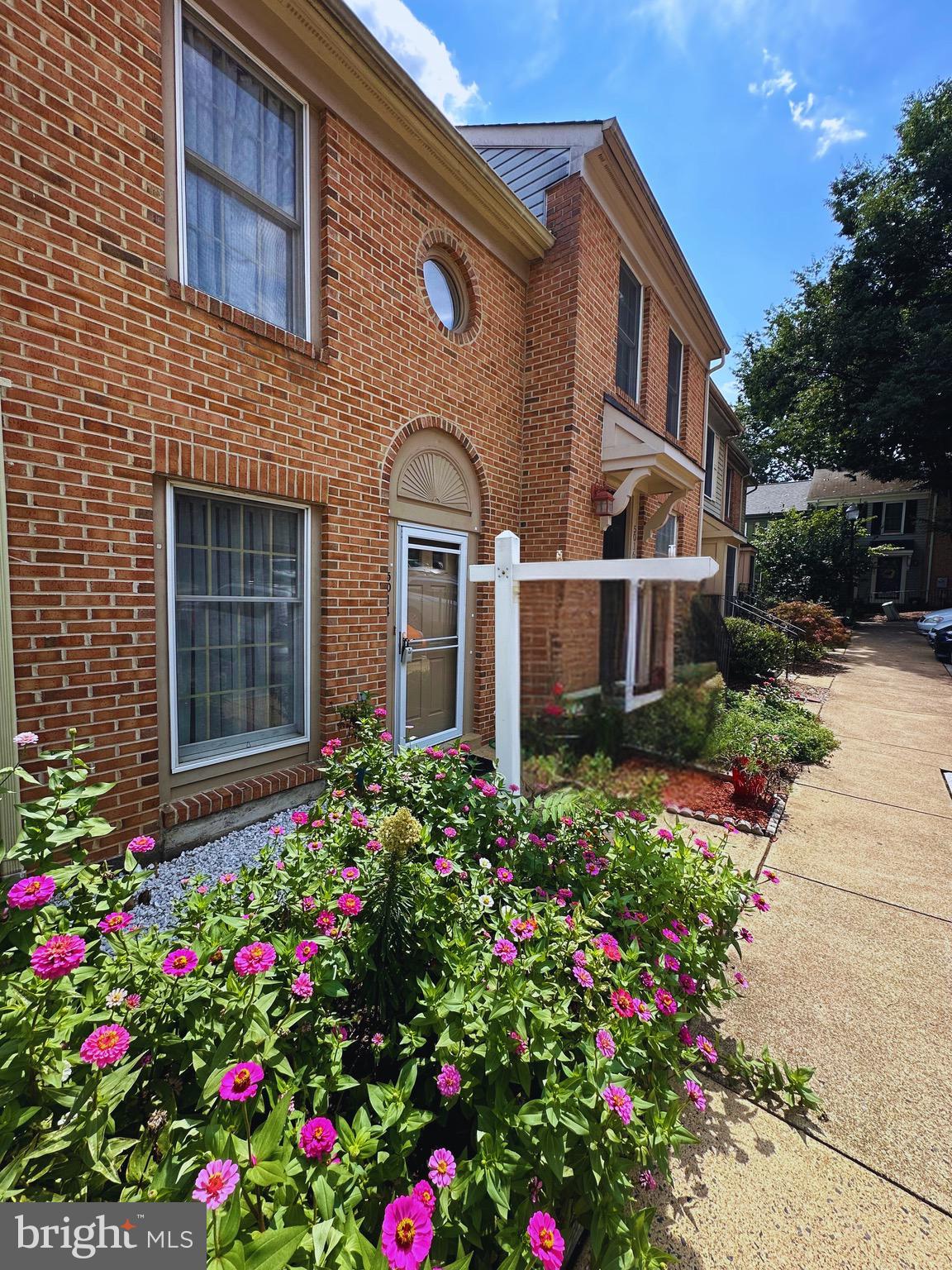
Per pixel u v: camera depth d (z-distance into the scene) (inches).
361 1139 44.1
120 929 58.6
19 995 48.0
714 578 102.0
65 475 106.9
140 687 120.1
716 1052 80.0
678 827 99.8
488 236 215.6
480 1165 45.5
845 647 575.8
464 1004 54.7
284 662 157.5
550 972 62.0
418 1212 37.8
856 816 174.2
